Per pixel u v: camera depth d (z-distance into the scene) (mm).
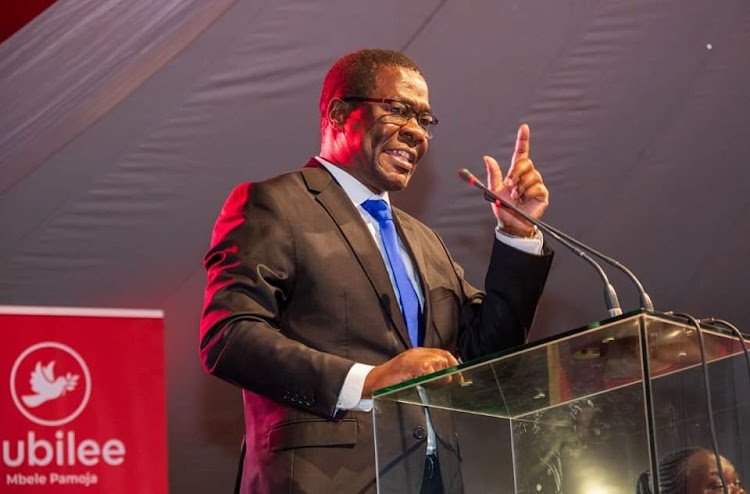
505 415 4809
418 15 11977
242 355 5652
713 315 12867
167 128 11266
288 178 6633
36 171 10969
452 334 6602
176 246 11273
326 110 7160
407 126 6879
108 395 9812
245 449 6262
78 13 11078
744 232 12852
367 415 5883
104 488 9633
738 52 12703
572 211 12547
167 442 10484
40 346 9742
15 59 10922
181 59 11297
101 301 11070
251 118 11461
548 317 12469
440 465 4723
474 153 12188
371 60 7098
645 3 12555
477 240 12094
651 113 12594
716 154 12727
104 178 11125
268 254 6148
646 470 4168
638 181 12617
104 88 11109
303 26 11609
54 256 11008
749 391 4734
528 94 12320
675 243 12727
